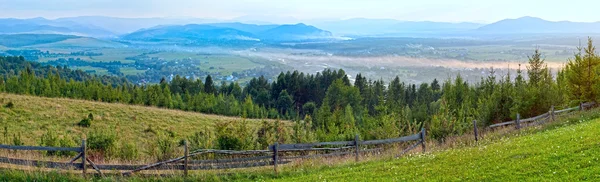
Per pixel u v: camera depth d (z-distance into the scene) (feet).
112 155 75.51
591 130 60.54
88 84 261.44
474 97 146.92
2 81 227.61
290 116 306.76
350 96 293.64
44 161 53.16
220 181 54.85
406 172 52.13
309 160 63.10
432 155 60.64
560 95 113.80
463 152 60.39
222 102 259.39
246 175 57.00
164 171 55.52
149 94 248.11
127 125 156.76
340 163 62.03
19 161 52.65
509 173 44.88
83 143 53.26
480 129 92.32
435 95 346.13
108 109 176.35
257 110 263.08
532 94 105.70
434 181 45.91
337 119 119.34
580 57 112.68
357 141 66.49
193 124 178.91
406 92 351.67
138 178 53.67
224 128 78.38
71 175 52.37
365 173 53.78
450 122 92.84
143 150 96.22
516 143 61.21
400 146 79.51
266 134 88.69
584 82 110.42
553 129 78.43
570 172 42.01
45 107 161.17
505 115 108.06
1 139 110.83
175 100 255.50
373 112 293.64
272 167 60.44
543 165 45.60
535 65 138.00
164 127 163.22
